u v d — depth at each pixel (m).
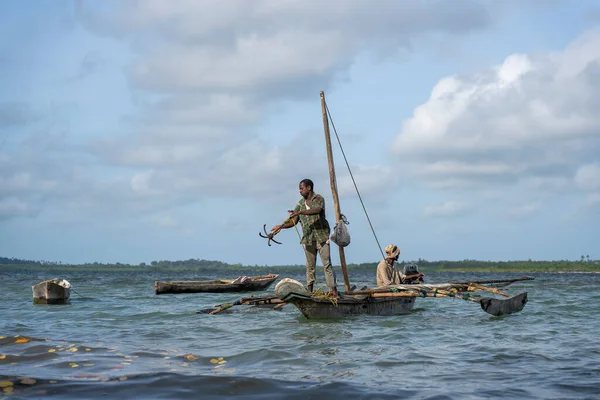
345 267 12.57
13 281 40.28
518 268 180.00
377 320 11.30
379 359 6.96
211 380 5.57
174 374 5.80
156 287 19.53
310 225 11.43
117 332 9.55
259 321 11.16
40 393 5.07
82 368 6.20
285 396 5.05
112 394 5.06
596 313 13.45
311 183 11.46
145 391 5.16
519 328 10.35
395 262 13.59
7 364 6.40
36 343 7.84
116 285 32.78
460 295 11.96
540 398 5.07
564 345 8.23
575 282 42.97
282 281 10.80
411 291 12.45
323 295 11.39
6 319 11.85
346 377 5.88
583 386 5.53
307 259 11.80
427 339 8.78
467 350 7.71
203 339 8.70
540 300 18.25
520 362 6.84
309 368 6.36
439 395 5.12
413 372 6.20
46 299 16.22
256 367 6.39
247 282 21.53
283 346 7.93
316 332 9.47
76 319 11.81
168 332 9.55
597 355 7.35
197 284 20.34
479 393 5.23
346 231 12.10
